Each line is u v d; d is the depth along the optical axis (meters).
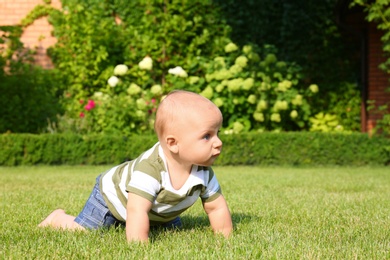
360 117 13.77
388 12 11.17
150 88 13.68
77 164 11.61
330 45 13.87
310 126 13.40
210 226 3.97
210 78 12.84
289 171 10.31
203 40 13.66
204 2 13.82
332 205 5.29
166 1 13.73
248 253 2.95
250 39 13.92
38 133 12.62
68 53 13.42
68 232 3.56
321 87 13.84
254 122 12.97
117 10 13.77
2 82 12.59
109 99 12.67
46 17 13.84
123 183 3.44
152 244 3.15
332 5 13.80
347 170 10.69
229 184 7.50
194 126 3.19
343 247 3.17
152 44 13.58
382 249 3.14
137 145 11.68
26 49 13.66
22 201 5.54
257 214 4.67
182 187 3.38
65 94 13.27
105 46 13.31
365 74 13.52
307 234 3.62
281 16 13.97
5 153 11.34
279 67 12.93
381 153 11.80
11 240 3.41
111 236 3.43
